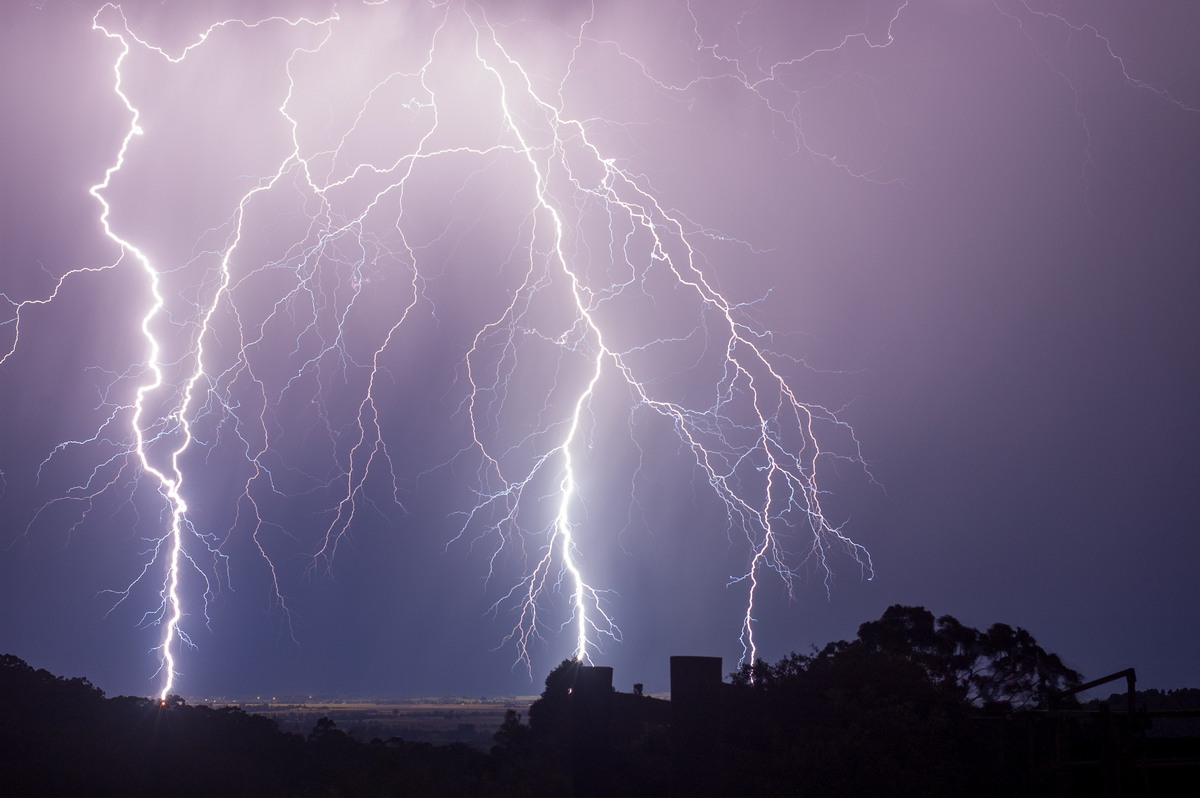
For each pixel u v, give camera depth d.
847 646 18.53
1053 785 15.09
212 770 14.56
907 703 15.64
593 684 13.98
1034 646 22.09
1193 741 15.58
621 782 14.02
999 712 16.64
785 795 14.12
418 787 14.01
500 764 15.50
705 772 13.01
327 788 13.91
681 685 13.33
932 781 14.53
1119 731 15.00
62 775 13.77
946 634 22.33
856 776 14.40
